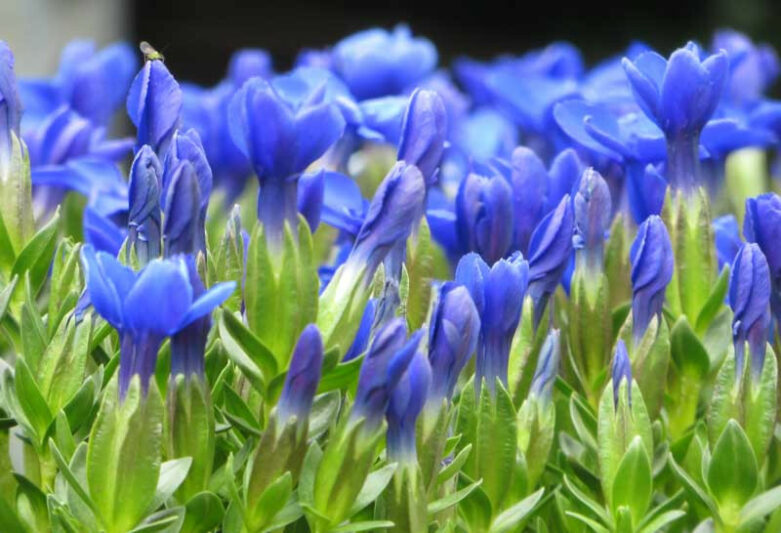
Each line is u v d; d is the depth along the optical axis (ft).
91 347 1.56
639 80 1.63
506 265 1.54
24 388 1.52
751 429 1.57
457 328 1.50
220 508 1.50
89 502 1.48
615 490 1.54
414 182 1.52
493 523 1.55
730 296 1.57
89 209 1.68
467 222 1.65
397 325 1.48
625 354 1.55
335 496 1.49
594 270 1.61
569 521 1.58
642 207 1.66
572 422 1.63
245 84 1.51
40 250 1.59
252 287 1.51
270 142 1.51
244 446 1.52
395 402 1.49
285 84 1.70
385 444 1.52
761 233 1.58
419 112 1.55
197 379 1.50
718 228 1.69
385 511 1.50
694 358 1.61
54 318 1.57
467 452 1.52
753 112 1.88
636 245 1.58
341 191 1.68
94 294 1.47
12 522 1.54
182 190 1.50
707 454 1.56
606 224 1.61
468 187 1.64
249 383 1.55
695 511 1.61
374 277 1.54
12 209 1.59
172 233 1.50
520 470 1.56
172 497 1.51
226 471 1.50
